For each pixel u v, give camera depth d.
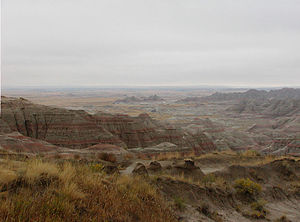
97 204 8.12
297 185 21.91
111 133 66.81
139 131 70.94
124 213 8.52
